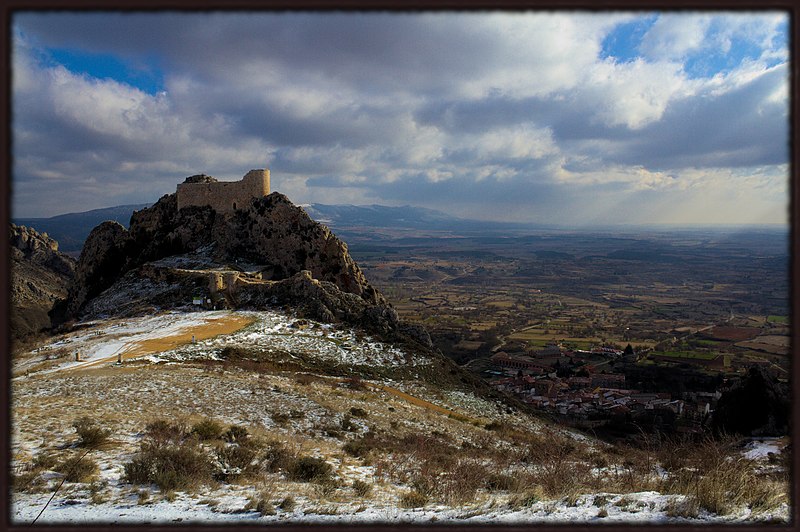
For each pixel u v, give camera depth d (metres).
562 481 11.20
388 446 19.50
